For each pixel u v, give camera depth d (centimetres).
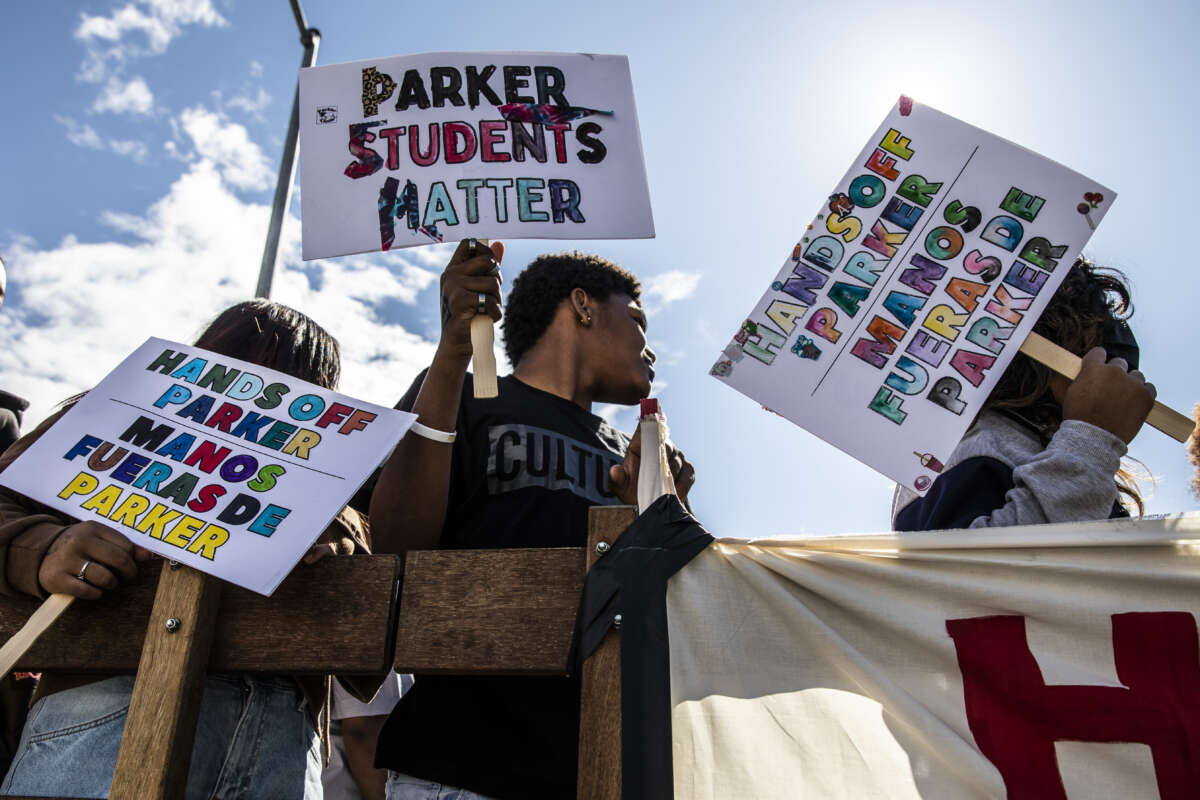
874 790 175
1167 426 223
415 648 193
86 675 212
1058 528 189
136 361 234
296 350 272
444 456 233
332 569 203
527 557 197
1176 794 170
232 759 215
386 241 236
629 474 225
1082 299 256
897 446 226
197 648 194
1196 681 177
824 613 192
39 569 201
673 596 189
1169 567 185
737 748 178
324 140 247
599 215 240
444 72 254
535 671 188
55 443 218
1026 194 245
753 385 234
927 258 242
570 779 210
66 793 199
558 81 254
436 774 213
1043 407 247
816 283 242
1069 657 182
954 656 185
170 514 204
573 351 282
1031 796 172
